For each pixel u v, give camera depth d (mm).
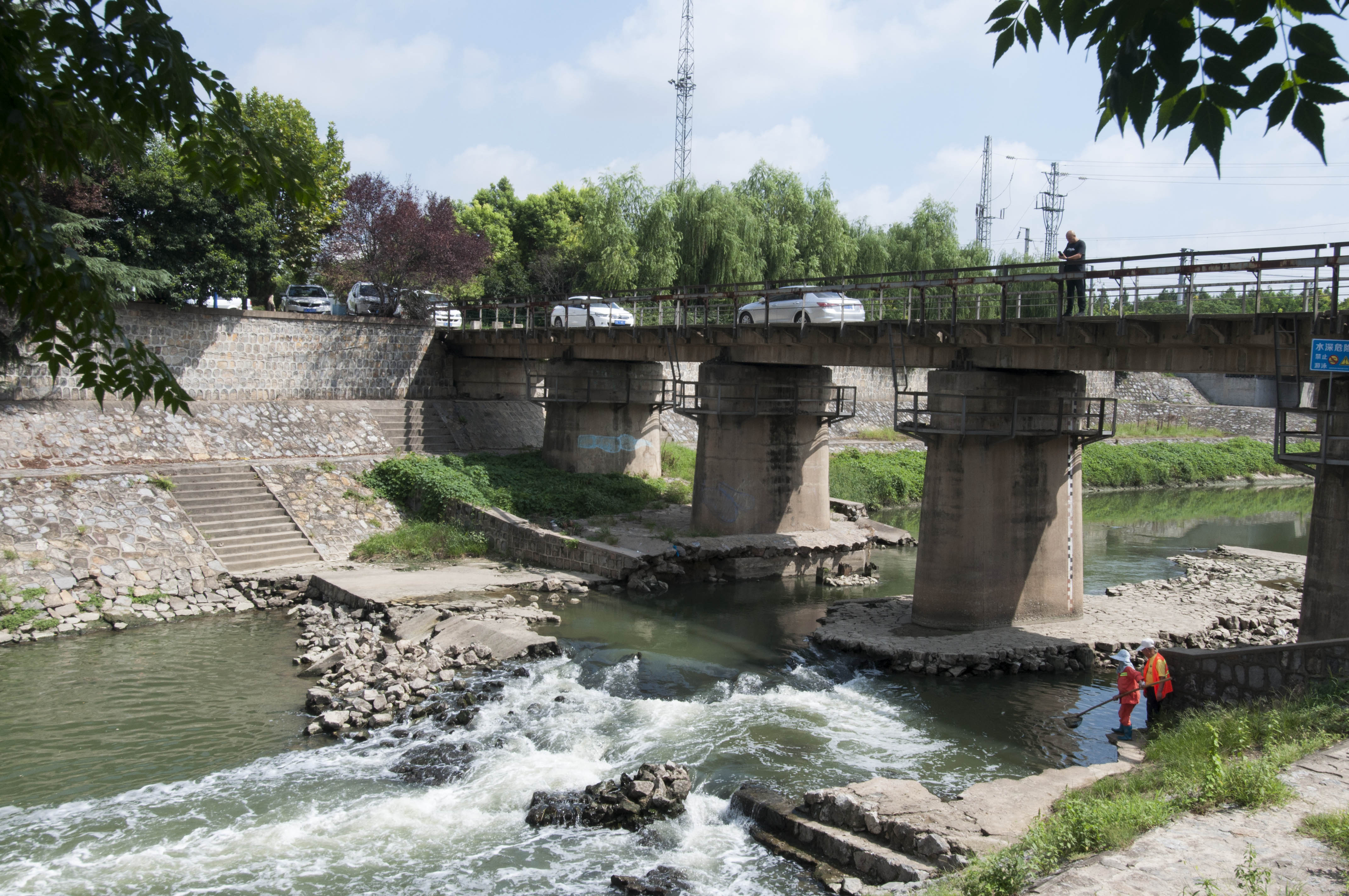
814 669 21891
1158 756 14281
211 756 17266
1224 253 18562
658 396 42000
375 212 47469
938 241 66250
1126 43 3838
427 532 32875
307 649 23453
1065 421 24469
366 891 12812
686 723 18531
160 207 36938
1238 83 3701
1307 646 15086
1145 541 42094
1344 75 3545
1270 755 12117
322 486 34406
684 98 65312
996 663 21828
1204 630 23875
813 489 34469
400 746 17719
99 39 4980
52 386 32438
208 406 36219
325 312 49406
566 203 76812
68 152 5246
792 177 62094
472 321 55938
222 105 5832
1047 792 13789
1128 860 9367
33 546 26109
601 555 30188
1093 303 22297
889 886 11758
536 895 12688
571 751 17281
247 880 13078
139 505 29203
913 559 36125
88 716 19062
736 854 13570
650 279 53125
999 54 4496
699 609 27625
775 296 31828
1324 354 16281
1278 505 55969
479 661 22078
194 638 24406
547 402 40438
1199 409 79250
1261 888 8531
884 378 65125
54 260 5113
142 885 12953
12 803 15367
